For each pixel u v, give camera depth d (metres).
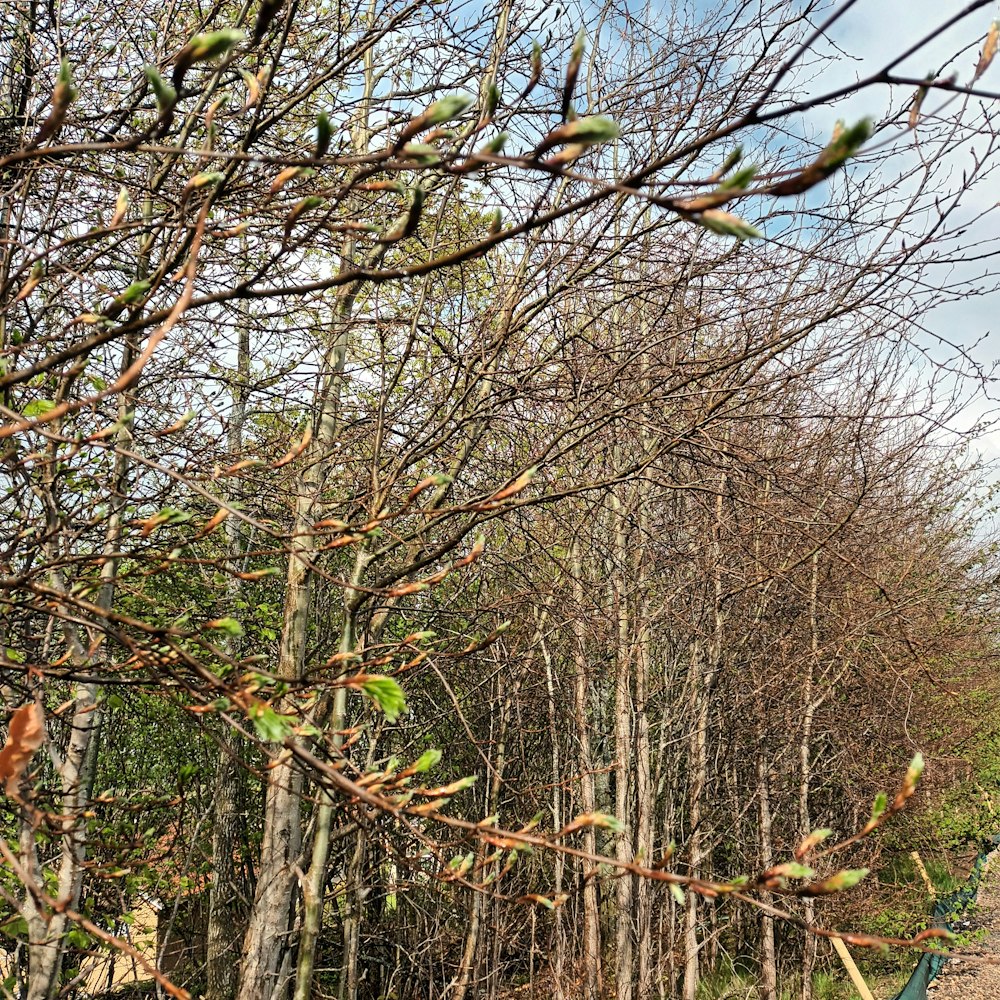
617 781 7.39
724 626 8.41
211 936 7.62
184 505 3.97
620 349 4.82
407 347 4.18
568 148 1.01
